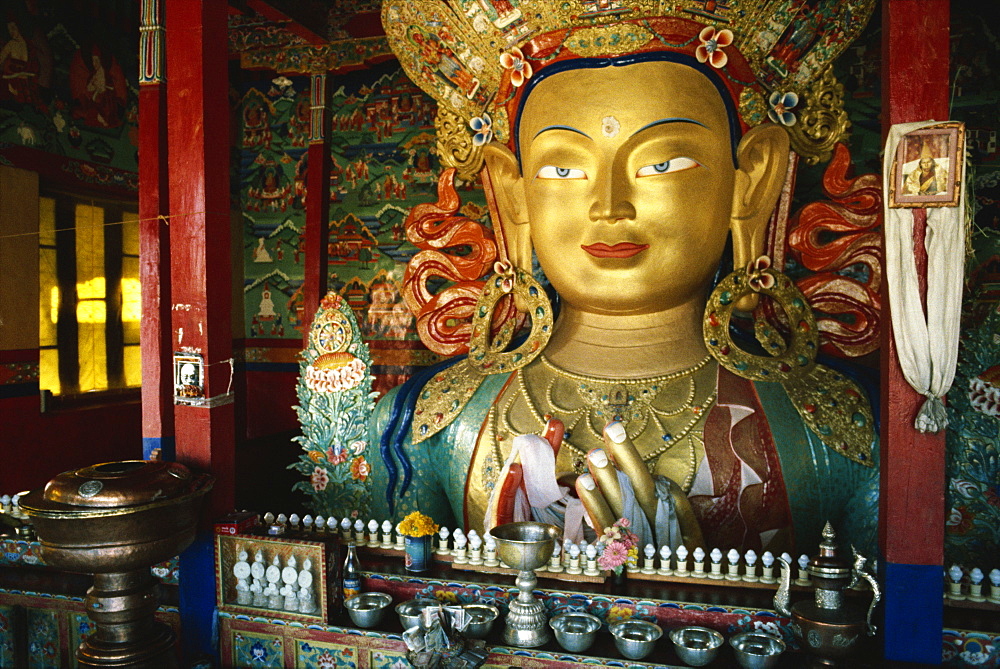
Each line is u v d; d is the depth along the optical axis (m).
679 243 6.53
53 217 10.02
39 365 9.52
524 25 6.67
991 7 8.80
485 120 7.50
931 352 4.14
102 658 5.04
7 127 9.10
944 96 4.14
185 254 5.73
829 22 6.40
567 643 4.58
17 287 9.19
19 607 6.00
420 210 8.12
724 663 4.46
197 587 5.64
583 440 6.48
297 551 5.32
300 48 11.48
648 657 4.52
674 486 5.80
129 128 11.23
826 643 4.19
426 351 12.58
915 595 4.23
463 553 5.46
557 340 7.31
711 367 6.69
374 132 12.81
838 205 6.89
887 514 4.29
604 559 4.86
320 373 7.09
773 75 6.64
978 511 5.27
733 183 6.75
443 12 6.98
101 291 10.77
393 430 7.36
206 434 5.71
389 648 5.02
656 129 6.37
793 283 6.85
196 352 5.72
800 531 6.17
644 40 6.34
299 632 5.28
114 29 10.95
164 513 5.00
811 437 6.21
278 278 13.48
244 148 13.52
